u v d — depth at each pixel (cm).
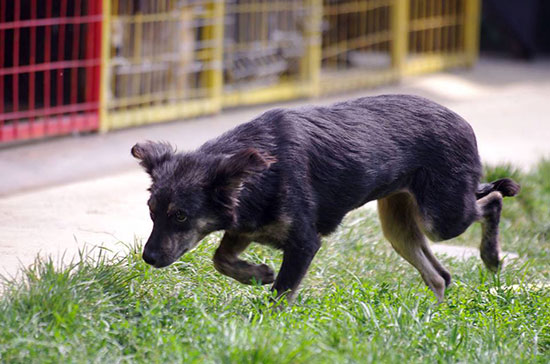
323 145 587
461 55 1722
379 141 609
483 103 1473
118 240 714
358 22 1541
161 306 531
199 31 1247
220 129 1202
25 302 514
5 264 639
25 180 931
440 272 679
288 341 483
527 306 624
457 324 554
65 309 510
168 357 471
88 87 1118
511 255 811
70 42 1133
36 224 762
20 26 1012
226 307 553
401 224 666
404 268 727
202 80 1265
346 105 623
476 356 514
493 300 618
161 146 577
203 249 646
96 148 1073
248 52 1326
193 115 1253
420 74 1644
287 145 572
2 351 466
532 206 961
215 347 476
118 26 1138
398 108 632
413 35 1705
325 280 659
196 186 536
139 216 813
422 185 634
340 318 539
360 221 801
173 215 535
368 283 641
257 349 459
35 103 1135
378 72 1538
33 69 1029
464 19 1714
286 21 1357
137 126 1184
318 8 1385
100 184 934
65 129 1089
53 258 657
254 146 567
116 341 497
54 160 1011
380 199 667
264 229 572
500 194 680
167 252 535
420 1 1686
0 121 1020
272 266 662
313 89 1421
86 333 493
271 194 559
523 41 1869
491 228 683
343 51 1518
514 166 1058
